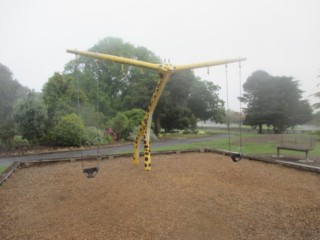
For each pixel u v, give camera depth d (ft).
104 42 115.65
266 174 24.02
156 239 12.34
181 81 97.81
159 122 92.94
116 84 112.78
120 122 68.74
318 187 20.18
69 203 17.08
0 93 103.09
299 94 122.62
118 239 12.31
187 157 33.14
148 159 24.98
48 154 44.86
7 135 49.65
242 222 14.16
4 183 22.68
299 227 13.58
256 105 124.16
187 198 17.58
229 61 23.16
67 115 56.39
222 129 147.33
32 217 15.10
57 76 69.41
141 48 121.29
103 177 23.12
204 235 12.76
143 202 16.87
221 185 20.48
